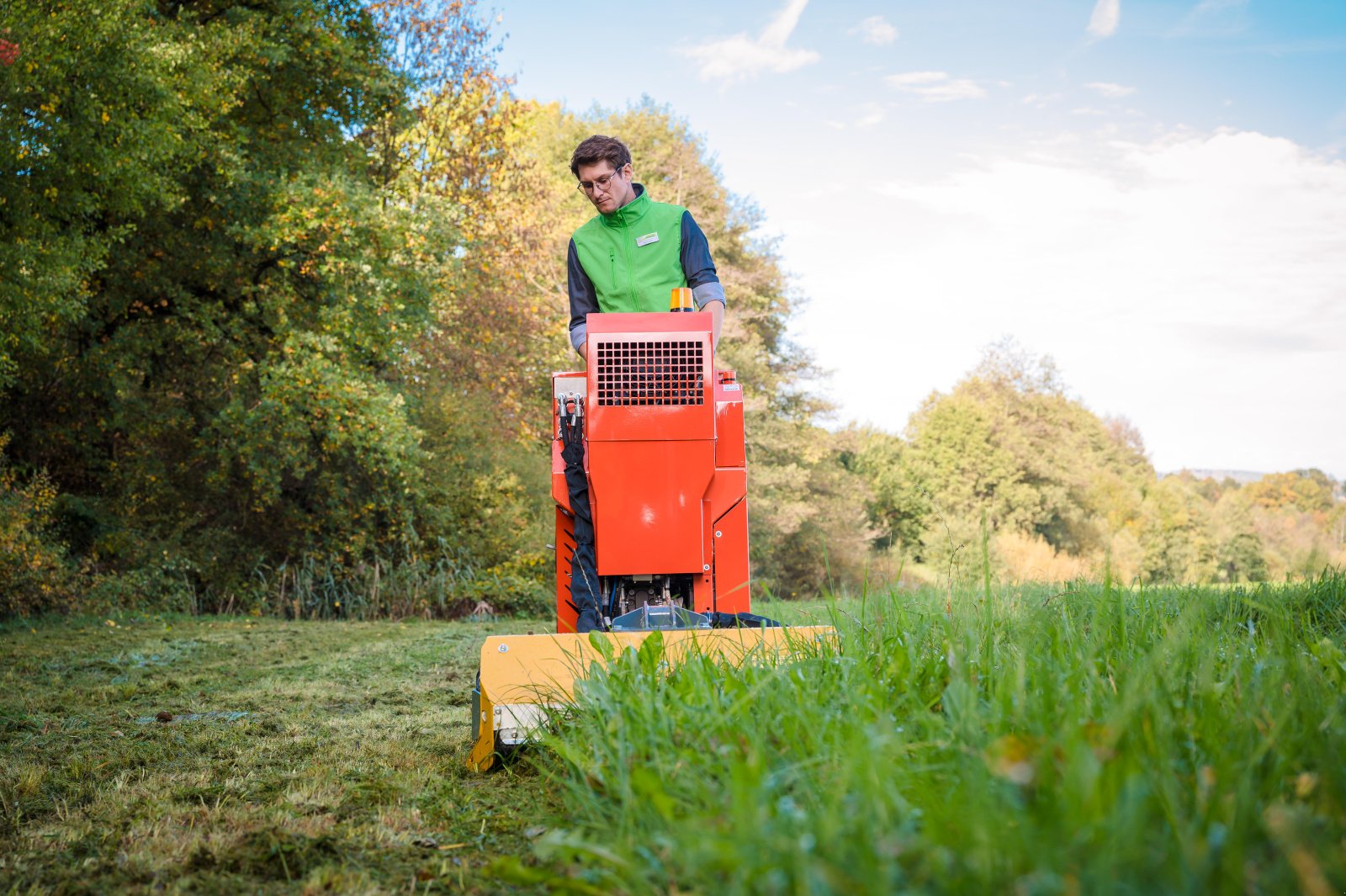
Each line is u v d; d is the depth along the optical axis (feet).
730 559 12.99
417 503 56.65
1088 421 216.13
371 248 47.67
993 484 173.99
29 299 35.12
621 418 12.52
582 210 98.99
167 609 45.34
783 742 7.54
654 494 12.55
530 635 11.60
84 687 21.03
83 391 48.08
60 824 9.93
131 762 13.05
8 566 37.35
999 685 7.54
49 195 36.37
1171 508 197.67
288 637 32.78
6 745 14.49
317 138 54.03
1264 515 201.26
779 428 115.24
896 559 134.51
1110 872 4.27
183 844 8.98
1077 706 6.74
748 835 5.26
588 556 12.69
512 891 7.54
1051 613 10.70
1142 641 9.43
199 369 53.72
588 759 8.71
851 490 130.93
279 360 49.62
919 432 183.93
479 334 67.36
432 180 65.92
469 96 67.51
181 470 52.90
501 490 63.46
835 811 5.28
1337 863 4.41
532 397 73.31
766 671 9.05
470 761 11.87
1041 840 4.76
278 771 12.24
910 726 7.63
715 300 13.89
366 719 16.38
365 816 9.86
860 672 8.79
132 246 47.67
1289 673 7.80
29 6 33.58
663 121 117.80
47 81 34.04
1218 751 6.19
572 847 6.22
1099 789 5.02
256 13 46.78
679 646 10.92
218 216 49.34
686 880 5.85
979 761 5.89
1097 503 188.03
